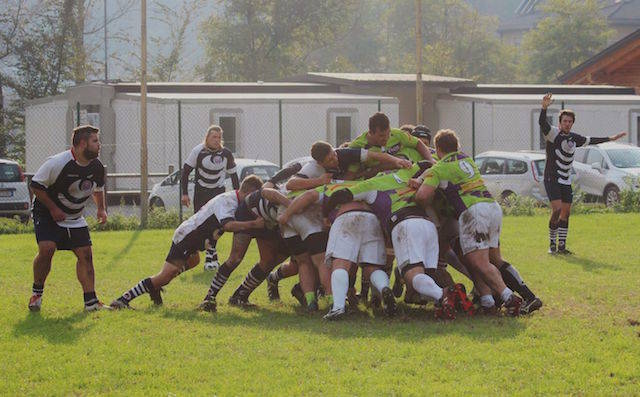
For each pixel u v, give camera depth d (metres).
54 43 138.00
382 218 29.52
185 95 96.56
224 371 23.38
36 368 23.98
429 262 29.05
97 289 36.44
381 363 23.84
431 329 27.61
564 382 21.92
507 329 27.34
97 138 30.98
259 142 93.50
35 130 102.94
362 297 33.22
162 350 25.56
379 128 30.92
